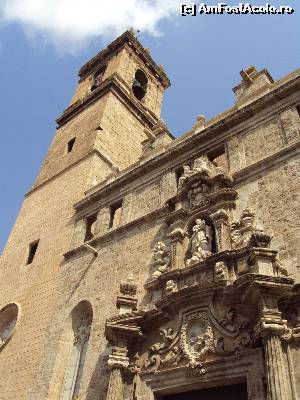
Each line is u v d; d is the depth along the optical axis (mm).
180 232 15969
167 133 24516
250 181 15852
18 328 20922
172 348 13164
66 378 16875
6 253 26812
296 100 16906
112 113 33000
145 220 18828
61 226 24391
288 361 10242
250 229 14000
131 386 13344
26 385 17734
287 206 13930
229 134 18516
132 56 41688
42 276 22375
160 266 15953
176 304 13500
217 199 15859
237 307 12242
